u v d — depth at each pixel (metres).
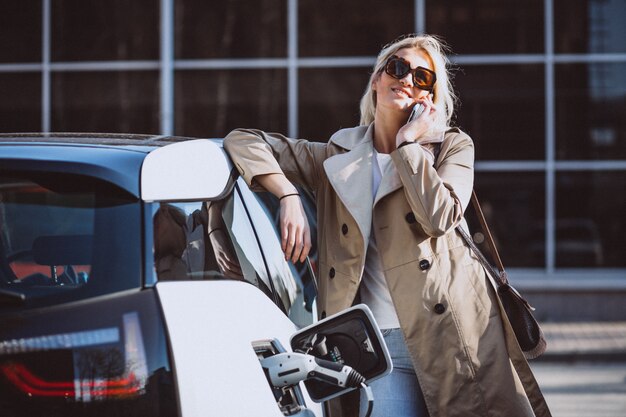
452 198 3.67
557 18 14.66
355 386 3.05
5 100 14.98
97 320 2.76
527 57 14.69
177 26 14.88
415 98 3.94
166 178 3.04
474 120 14.76
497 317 3.75
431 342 3.66
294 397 3.17
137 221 2.91
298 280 3.77
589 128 14.72
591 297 14.62
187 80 14.88
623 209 14.73
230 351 2.89
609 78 14.69
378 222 3.76
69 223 2.98
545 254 14.73
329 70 14.77
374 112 4.13
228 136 3.81
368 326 3.23
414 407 3.74
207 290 2.96
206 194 3.16
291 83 14.81
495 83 14.71
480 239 3.88
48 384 2.72
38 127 14.98
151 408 2.71
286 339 3.24
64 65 14.95
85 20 14.93
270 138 3.94
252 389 2.89
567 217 14.73
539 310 14.64
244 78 14.87
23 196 3.09
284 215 3.62
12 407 2.72
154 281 2.84
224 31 14.85
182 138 3.63
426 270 3.68
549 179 14.72
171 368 2.74
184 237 2.98
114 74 14.92
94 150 3.13
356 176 3.83
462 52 14.71
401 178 3.65
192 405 2.73
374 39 14.73
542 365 11.71
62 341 2.74
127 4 14.89
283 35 14.81
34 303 2.80
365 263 3.83
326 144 4.04
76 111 14.97
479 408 3.66
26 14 14.96
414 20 14.70
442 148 3.92
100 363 2.73
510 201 14.75
